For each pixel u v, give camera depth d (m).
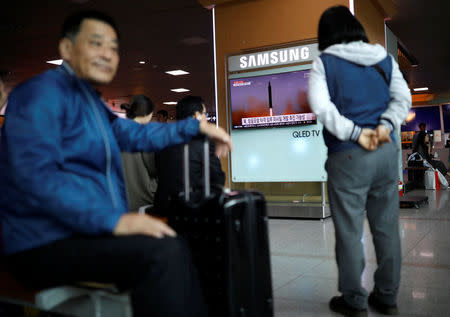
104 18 1.54
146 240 1.29
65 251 1.33
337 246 2.17
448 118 21.81
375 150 2.03
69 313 1.51
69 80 1.50
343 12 2.16
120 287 1.40
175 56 11.06
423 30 9.50
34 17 7.80
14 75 12.66
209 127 1.68
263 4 6.04
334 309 2.29
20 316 1.54
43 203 1.26
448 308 2.25
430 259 3.27
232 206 1.49
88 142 1.47
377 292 2.25
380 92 2.10
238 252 1.52
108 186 1.52
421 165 10.07
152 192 2.92
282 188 6.19
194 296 1.40
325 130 2.18
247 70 6.02
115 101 18.56
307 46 5.59
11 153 1.28
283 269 3.14
